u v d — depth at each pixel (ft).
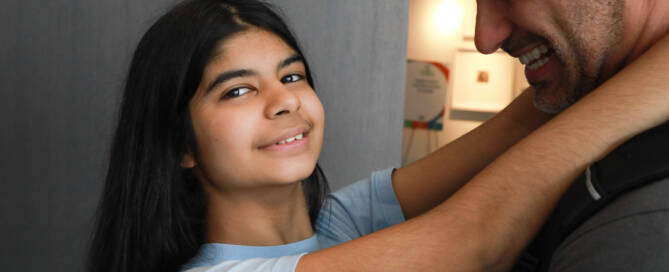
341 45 7.11
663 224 1.42
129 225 3.31
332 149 7.25
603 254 1.50
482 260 1.99
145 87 3.22
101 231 3.52
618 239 1.48
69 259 7.25
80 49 6.98
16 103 7.09
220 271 2.59
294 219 3.32
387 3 7.09
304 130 2.98
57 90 7.06
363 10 7.09
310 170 3.04
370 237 2.24
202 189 3.27
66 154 7.13
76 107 7.06
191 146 3.12
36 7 6.97
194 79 2.99
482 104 15.29
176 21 3.13
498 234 1.99
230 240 3.15
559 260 1.70
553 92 2.49
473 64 15.21
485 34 2.49
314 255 2.32
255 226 3.13
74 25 6.96
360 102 7.21
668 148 1.54
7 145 7.14
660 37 2.14
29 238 7.27
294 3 7.02
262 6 3.23
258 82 2.98
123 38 6.95
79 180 7.16
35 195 7.21
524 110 3.22
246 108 2.90
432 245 2.06
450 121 15.57
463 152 3.39
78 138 7.09
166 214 3.22
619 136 1.91
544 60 2.45
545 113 3.10
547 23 2.26
